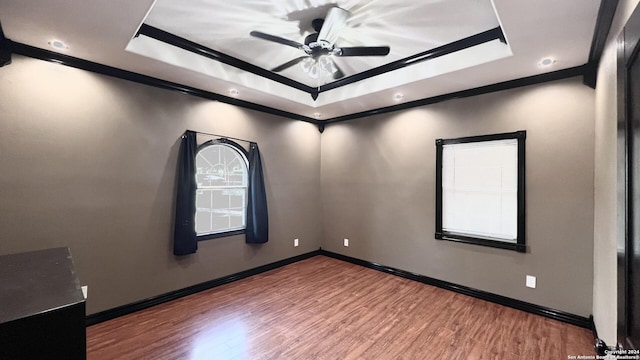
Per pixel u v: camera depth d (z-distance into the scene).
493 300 3.15
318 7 2.24
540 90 2.86
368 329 2.60
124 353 2.22
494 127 3.15
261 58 3.19
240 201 4.03
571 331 2.54
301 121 4.74
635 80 0.86
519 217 2.95
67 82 2.55
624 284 0.92
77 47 2.35
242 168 4.08
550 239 2.80
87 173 2.66
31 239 2.38
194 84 3.26
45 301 0.84
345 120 4.66
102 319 2.70
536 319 2.77
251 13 2.32
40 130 2.42
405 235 3.92
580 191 2.64
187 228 3.22
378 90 3.45
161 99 3.14
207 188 3.66
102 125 2.74
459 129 3.42
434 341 2.41
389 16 2.32
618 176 0.99
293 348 2.30
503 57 2.48
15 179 2.31
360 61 3.23
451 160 3.48
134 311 2.90
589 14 1.78
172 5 2.20
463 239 3.36
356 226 4.52
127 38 2.19
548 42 2.17
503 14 1.81
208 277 3.55
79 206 2.61
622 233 0.95
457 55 2.79
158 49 2.62
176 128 3.26
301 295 3.35
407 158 3.91
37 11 1.82
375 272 4.15
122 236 2.86
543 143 2.84
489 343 2.38
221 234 3.67
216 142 3.62
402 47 2.87
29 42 2.26
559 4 1.69
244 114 3.94
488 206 3.19
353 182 4.56
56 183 2.49
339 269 4.29
